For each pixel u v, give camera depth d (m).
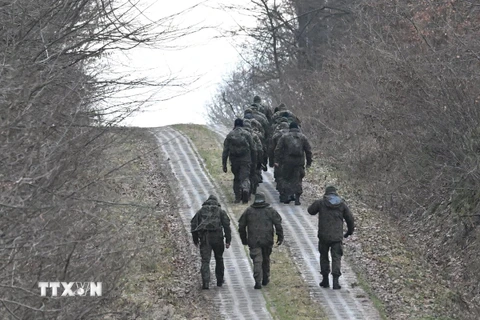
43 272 30.20
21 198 29.20
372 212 75.56
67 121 34.59
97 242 35.12
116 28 42.25
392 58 83.62
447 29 75.62
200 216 54.31
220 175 88.00
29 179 28.09
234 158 74.88
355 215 73.62
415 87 76.69
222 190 81.31
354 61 107.31
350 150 92.38
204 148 102.94
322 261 54.88
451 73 71.75
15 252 28.66
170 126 124.12
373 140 90.44
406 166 79.19
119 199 47.78
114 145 39.06
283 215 72.50
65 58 42.03
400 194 77.31
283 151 75.44
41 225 29.58
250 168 75.75
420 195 75.88
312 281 56.34
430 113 75.00
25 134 31.16
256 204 54.66
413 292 54.41
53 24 41.62
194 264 60.00
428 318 49.62
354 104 103.56
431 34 82.44
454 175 72.25
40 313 29.69
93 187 35.31
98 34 42.34
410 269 59.56
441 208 70.12
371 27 99.81
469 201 66.12
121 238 38.06
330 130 105.12
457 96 70.50
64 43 42.16
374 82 94.12
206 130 120.50
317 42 156.75
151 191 78.88
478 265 57.56
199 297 52.91
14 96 32.06
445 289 55.56
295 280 56.31
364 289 55.09
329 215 54.41
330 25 153.25
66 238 31.23
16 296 28.67
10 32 38.19
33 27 40.59
